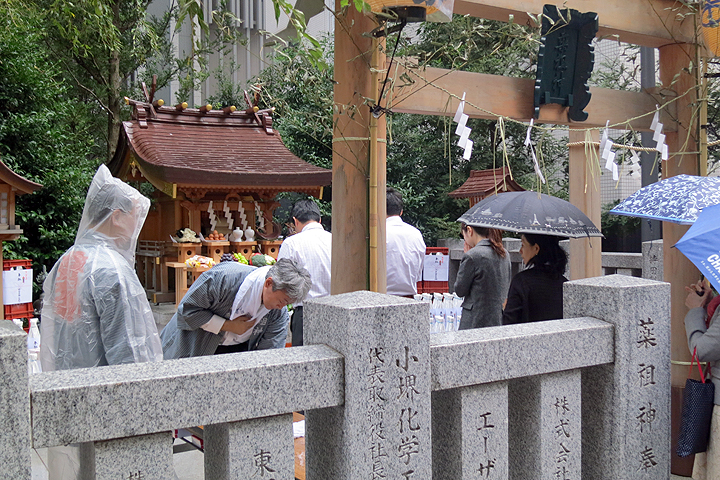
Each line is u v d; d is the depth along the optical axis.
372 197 2.96
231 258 3.52
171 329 3.45
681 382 3.80
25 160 9.28
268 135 9.84
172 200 9.71
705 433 2.71
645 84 5.85
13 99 9.12
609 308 2.50
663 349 2.60
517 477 2.41
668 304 2.61
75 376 1.56
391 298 1.97
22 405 1.41
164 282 9.77
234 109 9.78
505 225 3.35
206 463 1.89
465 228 4.10
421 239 4.54
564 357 2.32
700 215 2.59
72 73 12.15
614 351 2.49
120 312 2.38
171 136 9.16
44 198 9.44
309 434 2.04
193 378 1.61
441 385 2.03
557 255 3.45
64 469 2.38
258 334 3.46
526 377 2.36
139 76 13.84
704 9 3.52
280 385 1.74
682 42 3.86
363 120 3.01
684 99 3.91
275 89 10.09
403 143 12.16
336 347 1.88
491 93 3.37
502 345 2.16
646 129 3.93
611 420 2.51
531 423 2.34
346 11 2.95
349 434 1.83
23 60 9.11
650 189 3.21
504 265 3.83
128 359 2.37
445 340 2.10
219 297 3.10
